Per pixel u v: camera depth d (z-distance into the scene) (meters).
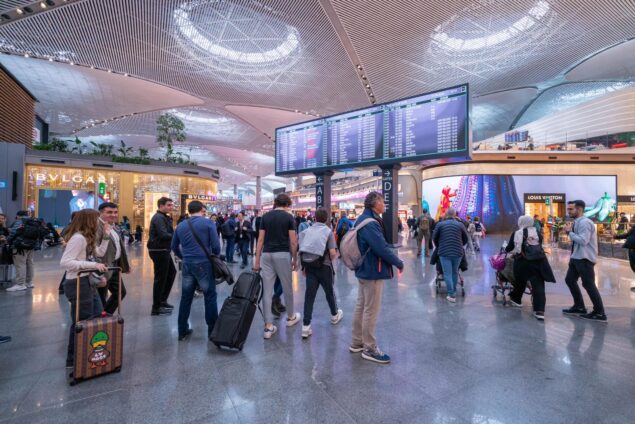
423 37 16.44
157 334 3.52
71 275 2.69
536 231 4.06
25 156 16.23
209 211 22.95
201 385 2.42
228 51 18.88
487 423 1.96
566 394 2.29
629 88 21.77
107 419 2.00
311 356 2.94
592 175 18.59
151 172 20.27
